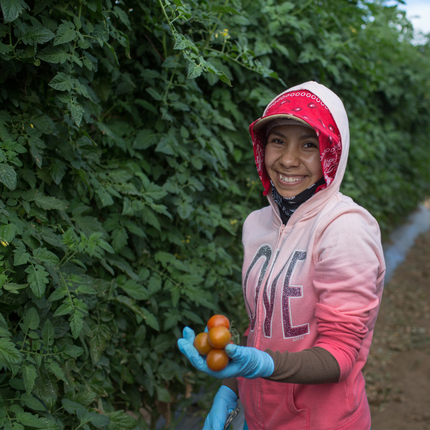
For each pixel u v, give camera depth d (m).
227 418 1.34
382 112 6.08
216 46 2.39
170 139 2.04
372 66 4.16
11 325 1.37
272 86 2.91
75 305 1.42
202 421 2.29
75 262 1.61
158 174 2.13
